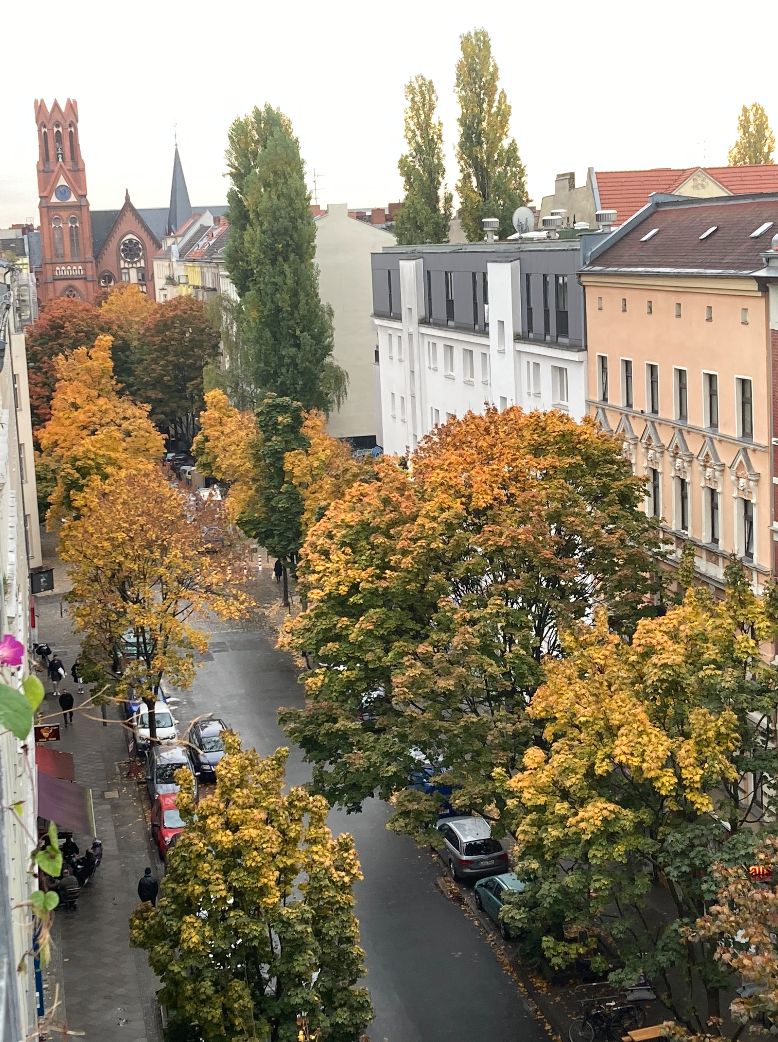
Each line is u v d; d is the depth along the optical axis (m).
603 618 32.09
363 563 41.19
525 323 62.75
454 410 75.88
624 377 51.38
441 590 39.31
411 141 98.00
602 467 42.72
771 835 26.19
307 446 74.50
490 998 35.62
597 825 26.86
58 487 79.31
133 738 55.31
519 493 40.16
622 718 27.72
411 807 35.62
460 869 42.88
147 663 53.62
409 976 37.12
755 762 28.39
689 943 28.28
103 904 42.06
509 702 37.69
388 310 88.06
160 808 47.12
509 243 68.38
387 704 41.09
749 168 76.31
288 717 40.22
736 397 42.28
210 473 96.00
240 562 62.81
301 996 26.22
